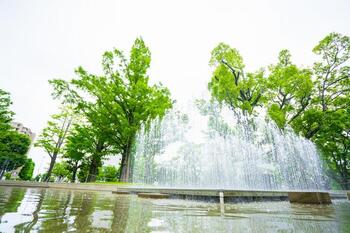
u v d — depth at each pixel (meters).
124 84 13.51
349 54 15.50
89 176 16.31
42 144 17.05
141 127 13.62
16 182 9.91
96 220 1.52
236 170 11.23
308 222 1.69
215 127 14.71
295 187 12.70
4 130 18.30
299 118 16.02
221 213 2.18
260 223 1.62
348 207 3.12
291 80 14.59
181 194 4.29
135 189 5.59
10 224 1.22
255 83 16.08
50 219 1.45
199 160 12.25
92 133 13.87
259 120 14.62
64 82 11.94
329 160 18.27
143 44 15.07
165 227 1.40
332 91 16.14
